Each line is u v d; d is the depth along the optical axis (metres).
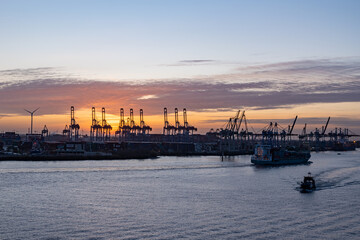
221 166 191.25
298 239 59.97
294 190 105.94
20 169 161.00
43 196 95.50
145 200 90.69
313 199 90.94
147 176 141.62
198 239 60.00
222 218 72.31
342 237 60.97
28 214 75.31
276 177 140.25
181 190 106.62
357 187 110.44
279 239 59.91
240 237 60.84
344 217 72.94
